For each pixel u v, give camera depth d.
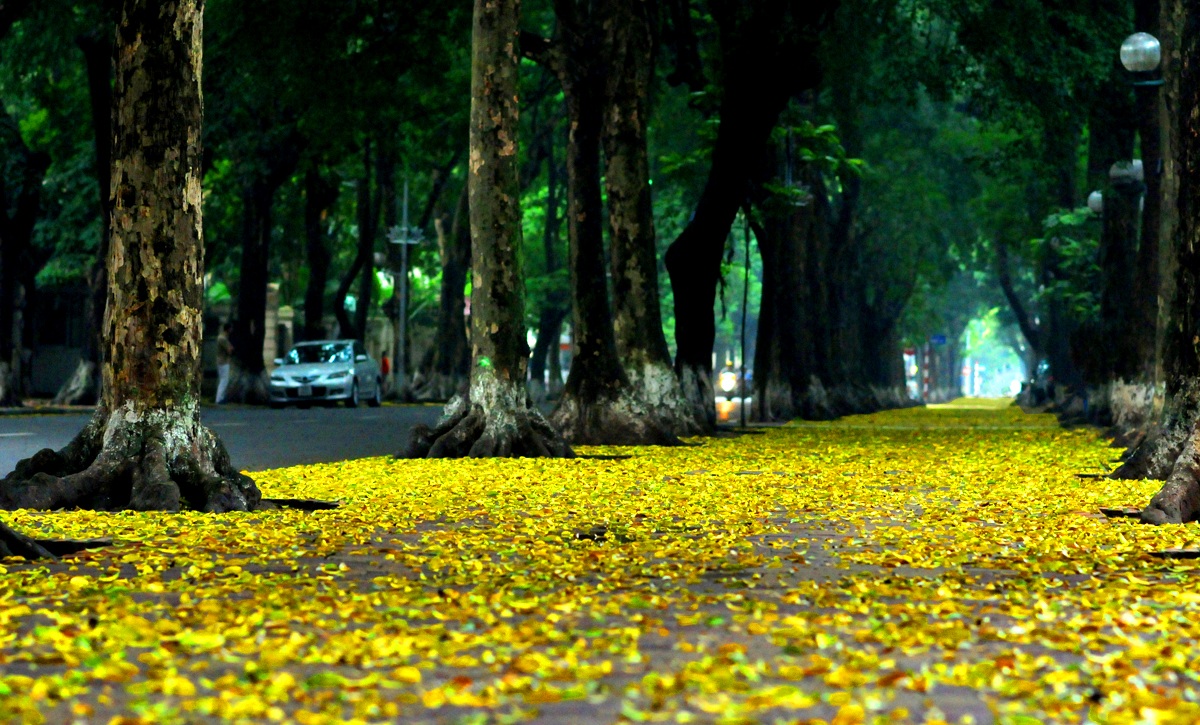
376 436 23.55
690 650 5.44
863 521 10.74
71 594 6.69
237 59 28.45
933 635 5.70
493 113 18.48
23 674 4.94
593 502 12.06
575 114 22.53
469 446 18.12
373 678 4.77
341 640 5.42
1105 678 4.97
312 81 28.23
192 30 11.87
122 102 11.77
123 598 6.40
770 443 23.00
